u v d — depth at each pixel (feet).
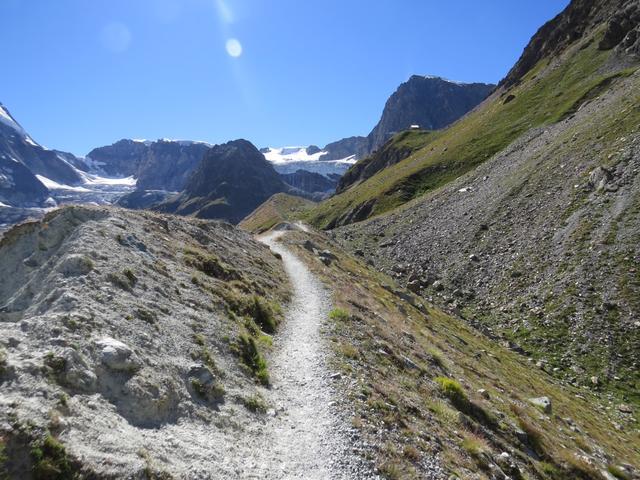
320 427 47.47
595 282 138.82
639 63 342.23
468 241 205.05
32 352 36.14
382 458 43.88
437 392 69.26
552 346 129.29
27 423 28.40
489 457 53.16
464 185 293.02
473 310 162.30
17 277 67.87
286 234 239.91
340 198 577.43
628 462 77.20
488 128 452.35
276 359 66.95
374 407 54.29
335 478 39.37
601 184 172.55
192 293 70.49
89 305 47.78
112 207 94.53
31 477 26.40
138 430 36.01
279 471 38.96
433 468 45.21
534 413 81.71
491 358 115.85
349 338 81.00
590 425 91.15
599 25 498.69
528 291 154.30
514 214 202.49
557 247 162.50
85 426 32.01
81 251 60.18
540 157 238.27
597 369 116.98
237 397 49.49
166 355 48.60
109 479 28.94
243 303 79.56
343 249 259.39
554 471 60.08
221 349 58.65
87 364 38.17
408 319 122.21
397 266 218.79
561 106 366.02
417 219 274.77
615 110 219.82
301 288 123.65
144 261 69.62
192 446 37.63
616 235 148.05
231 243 135.13
